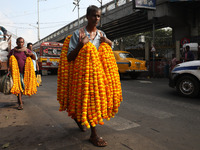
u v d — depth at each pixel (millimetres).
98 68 2154
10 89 4109
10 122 3293
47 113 3883
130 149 2271
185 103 4855
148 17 15516
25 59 4410
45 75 16672
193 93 5516
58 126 3088
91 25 2316
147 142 2484
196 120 3449
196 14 15539
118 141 2506
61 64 2428
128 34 25406
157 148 2312
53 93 6484
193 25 15656
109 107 2234
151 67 14289
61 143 2434
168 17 14586
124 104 4750
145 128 3021
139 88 7621
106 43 2373
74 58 2270
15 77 4148
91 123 2107
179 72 5801
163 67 13805
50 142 2467
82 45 2125
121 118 3566
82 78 2148
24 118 3533
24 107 4426
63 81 2393
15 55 4297
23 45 4449
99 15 2279
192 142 2502
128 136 2684
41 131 2863
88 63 2121
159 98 5516
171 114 3846
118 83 2385
